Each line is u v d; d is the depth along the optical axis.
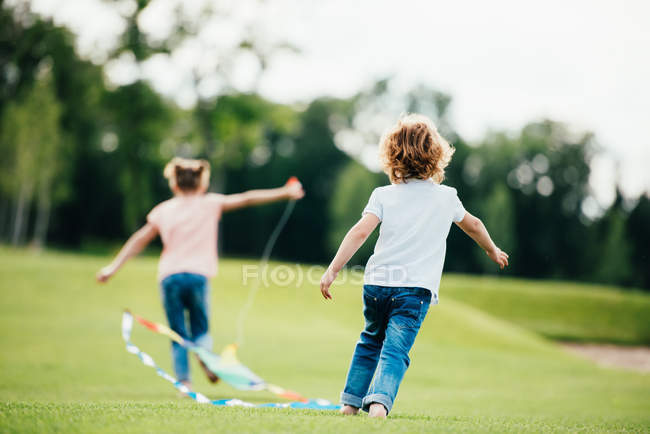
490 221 123.38
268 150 143.12
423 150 8.32
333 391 20.17
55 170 81.44
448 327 46.31
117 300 42.03
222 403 10.24
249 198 14.23
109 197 117.62
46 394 14.40
